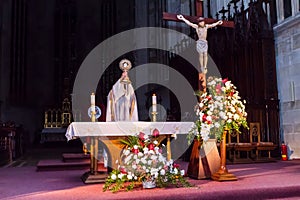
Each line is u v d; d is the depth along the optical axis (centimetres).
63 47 2397
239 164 832
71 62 2381
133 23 2178
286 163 836
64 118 2094
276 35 1016
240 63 1077
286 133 963
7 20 2141
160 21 1903
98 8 2545
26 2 2323
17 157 1270
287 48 970
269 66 1000
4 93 2084
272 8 1045
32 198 416
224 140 560
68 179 619
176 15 623
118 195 429
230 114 550
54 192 459
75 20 2455
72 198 412
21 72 2234
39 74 2358
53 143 2020
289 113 954
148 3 2011
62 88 2331
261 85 993
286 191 472
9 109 2130
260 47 1007
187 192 443
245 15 1084
